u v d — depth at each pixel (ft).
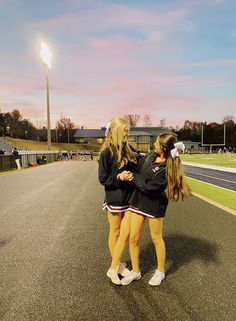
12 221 24.66
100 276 13.83
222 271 14.23
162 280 13.32
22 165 103.50
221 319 10.39
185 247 17.66
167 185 12.71
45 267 14.92
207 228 21.74
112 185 13.11
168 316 10.59
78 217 25.99
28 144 349.61
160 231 13.23
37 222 24.27
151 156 12.76
